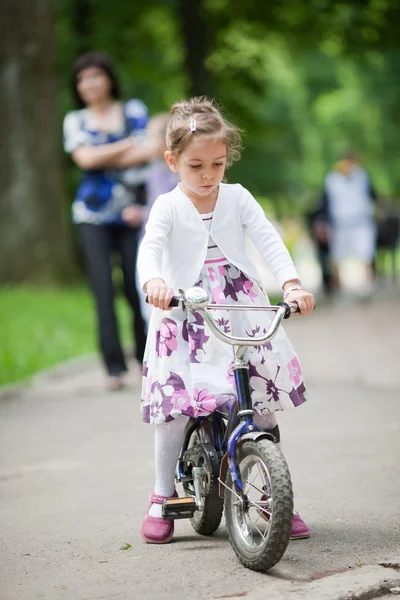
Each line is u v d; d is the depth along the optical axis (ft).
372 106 199.11
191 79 124.06
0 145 107.76
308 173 207.41
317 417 39.99
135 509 27.71
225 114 24.56
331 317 83.66
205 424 23.67
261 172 173.37
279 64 168.76
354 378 50.24
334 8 126.93
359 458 32.37
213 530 24.49
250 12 129.08
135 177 47.93
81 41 130.72
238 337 22.49
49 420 42.37
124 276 48.62
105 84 48.34
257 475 22.25
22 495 30.25
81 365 57.52
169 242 23.85
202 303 21.59
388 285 132.77
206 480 23.09
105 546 24.14
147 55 135.54
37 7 107.65
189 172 23.09
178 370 23.16
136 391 48.29
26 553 23.90
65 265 108.47
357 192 105.40
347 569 21.39
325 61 173.17
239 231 24.14
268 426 23.84
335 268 111.75
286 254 24.02
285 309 22.30
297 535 23.70
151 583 21.02
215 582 20.84
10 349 61.87
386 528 24.58
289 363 23.49
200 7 123.44
